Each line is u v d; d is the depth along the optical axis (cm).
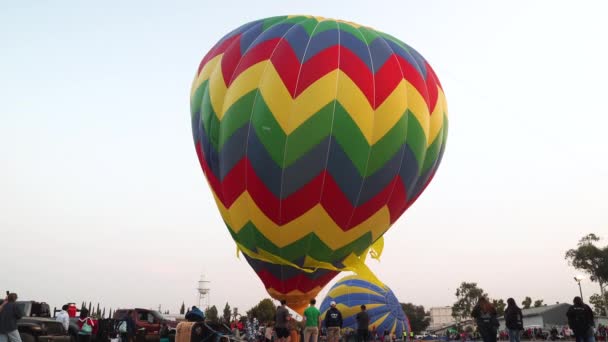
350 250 1684
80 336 1770
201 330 1019
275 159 1551
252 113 1586
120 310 2162
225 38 1880
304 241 1628
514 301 1428
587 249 6506
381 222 1686
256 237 1664
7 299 1237
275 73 1578
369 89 1577
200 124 1786
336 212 1590
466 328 7381
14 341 1230
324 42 1633
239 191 1633
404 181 1662
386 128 1583
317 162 1540
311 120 1532
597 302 8150
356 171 1559
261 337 2584
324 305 3912
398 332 3859
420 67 1806
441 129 1805
